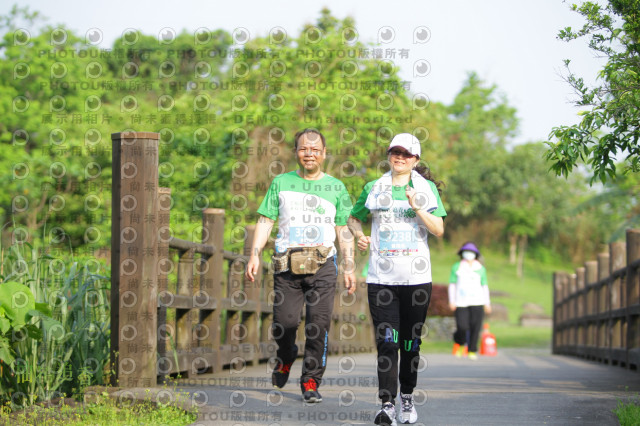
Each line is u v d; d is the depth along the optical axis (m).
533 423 7.91
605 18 8.78
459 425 7.84
